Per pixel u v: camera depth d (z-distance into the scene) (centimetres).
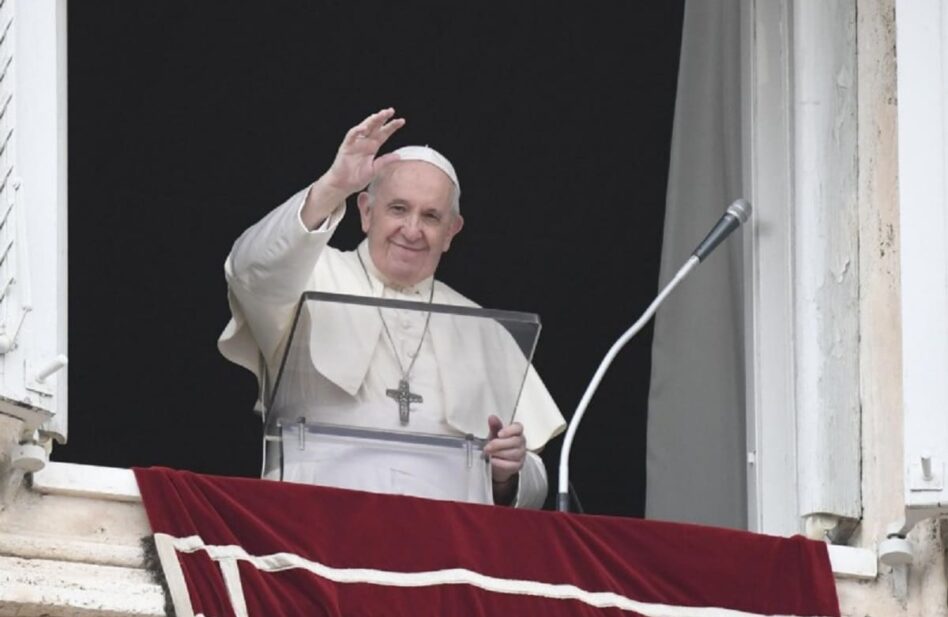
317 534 2412
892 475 2655
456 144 3812
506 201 3809
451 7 3784
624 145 3797
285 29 3781
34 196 2409
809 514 2678
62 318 2420
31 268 2384
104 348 3747
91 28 3741
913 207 2597
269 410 2597
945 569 2597
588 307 3800
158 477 2395
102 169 3747
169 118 3766
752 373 2802
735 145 2930
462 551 2442
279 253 2617
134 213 3756
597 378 2672
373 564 2417
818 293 2741
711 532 2533
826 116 2786
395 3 3788
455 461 2598
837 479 2675
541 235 3809
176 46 3762
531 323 2602
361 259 2827
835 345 2723
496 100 3809
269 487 2416
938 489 2516
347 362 2573
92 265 3741
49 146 2434
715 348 2950
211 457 3797
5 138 2411
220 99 3778
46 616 2338
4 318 2353
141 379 3759
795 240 2781
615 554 2494
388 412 2580
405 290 2823
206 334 3775
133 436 3766
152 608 2348
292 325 2598
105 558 2377
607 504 3734
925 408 2538
